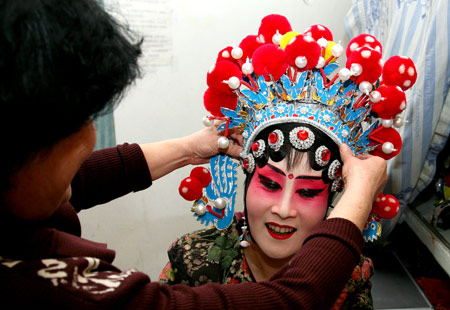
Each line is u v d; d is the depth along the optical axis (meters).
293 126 0.76
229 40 1.52
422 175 1.17
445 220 1.12
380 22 1.32
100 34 0.43
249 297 0.53
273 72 0.72
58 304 0.45
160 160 0.88
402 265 1.34
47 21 0.39
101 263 0.53
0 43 0.37
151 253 1.81
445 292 1.20
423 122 1.04
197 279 0.85
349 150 0.73
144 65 1.50
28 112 0.38
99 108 0.47
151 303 0.50
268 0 1.48
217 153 0.90
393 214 0.76
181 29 1.48
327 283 0.55
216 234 0.91
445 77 0.98
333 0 1.50
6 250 0.48
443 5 0.93
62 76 0.40
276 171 0.77
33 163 0.44
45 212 0.50
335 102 0.75
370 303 0.85
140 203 1.71
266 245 0.80
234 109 0.80
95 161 0.81
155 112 1.58
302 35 0.71
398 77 0.71
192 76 1.55
